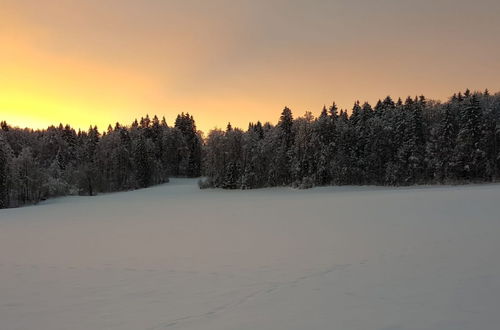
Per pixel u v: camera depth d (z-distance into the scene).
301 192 75.75
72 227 25.58
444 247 13.63
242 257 13.84
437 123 81.38
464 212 23.20
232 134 92.00
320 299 8.79
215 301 9.03
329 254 13.62
